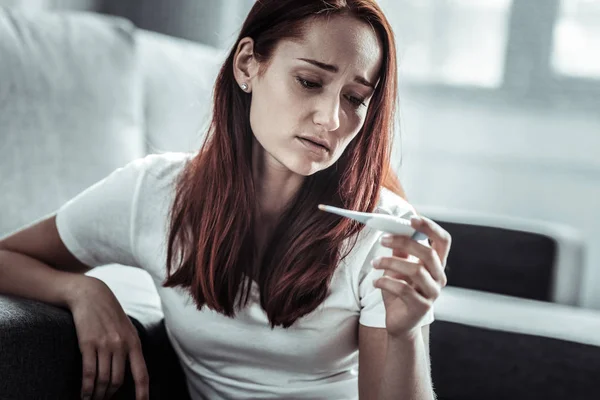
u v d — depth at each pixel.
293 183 0.95
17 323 0.85
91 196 1.02
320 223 0.93
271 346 0.96
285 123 0.86
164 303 1.02
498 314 1.40
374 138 0.93
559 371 1.29
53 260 1.05
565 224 2.55
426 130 2.62
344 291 0.94
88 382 0.91
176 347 1.07
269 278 0.94
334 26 0.85
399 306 0.81
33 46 1.54
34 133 1.49
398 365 0.84
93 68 1.61
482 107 2.59
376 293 0.93
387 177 1.04
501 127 2.58
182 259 0.97
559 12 2.52
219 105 0.95
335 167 0.95
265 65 0.88
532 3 2.54
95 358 0.92
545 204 2.56
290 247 0.93
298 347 0.96
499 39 2.57
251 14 0.92
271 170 0.94
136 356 0.94
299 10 0.86
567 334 1.31
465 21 2.59
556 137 2.54
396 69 0.91
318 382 0.99
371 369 0.93
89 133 1.57
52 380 0.89
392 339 0.83
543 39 2.54
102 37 1.67
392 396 0.85
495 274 1.78
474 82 2.59
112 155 1.60
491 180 2.60
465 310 1.41
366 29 0.87
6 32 1.51
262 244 0.96
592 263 2.54
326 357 0.97
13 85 1.48
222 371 1.01
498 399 1.32
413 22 2.62
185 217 0.97
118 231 1.02
